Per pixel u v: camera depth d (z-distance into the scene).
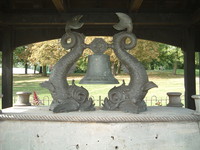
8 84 8.39
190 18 8.10
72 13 8.14
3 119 5.14
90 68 5.52
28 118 5.03
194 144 4.98
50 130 4.98
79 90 5.58
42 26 8.70
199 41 9.02
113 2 8.38
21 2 8.19
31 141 5.03
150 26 8.84
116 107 5.55
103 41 5.56
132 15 8.11
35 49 22.41
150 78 25.64
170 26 8.78
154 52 20.48
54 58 21.89
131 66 5.46
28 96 6.61
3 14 7.89
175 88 19.09
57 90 5.52
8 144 5.12
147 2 8.28
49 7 8.30
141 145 4.86
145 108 5.65
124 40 5.61
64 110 5.35
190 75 8.45
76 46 5.57
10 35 8.54
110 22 8.13
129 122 4.87
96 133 4.88
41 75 30.84
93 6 8.46
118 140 4.86
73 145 4.91
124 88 5.59
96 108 5.91
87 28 8.98
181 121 4.97
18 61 33.47
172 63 34.25
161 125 4.91
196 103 5.32
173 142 4.92
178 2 8.23
